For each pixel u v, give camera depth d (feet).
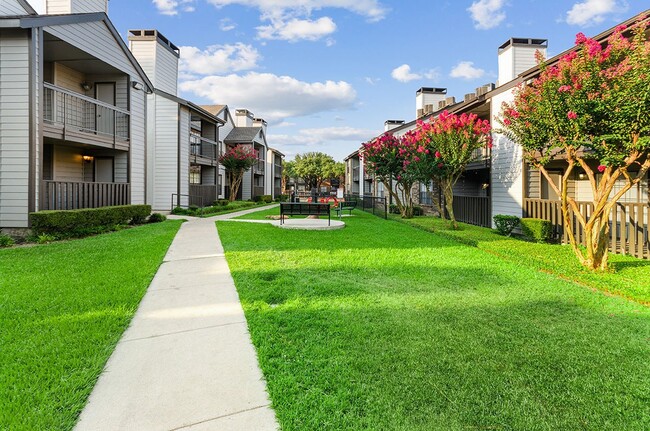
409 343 10.43
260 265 20.20
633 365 9.31
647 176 28.84
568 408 7.55
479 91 54.85
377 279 17.48
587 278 17.53
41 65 29.35
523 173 34.47
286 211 39.47
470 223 45.37
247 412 7.39
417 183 68.49
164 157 60.13
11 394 7.72
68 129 33.45
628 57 16.69
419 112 74.33
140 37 61.31
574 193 37.29
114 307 13.10
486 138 35.12
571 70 18.31
